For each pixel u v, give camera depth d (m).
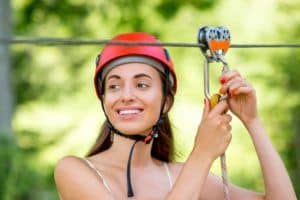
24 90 25.36
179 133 6.54
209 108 5.68
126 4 22.91
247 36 22.78
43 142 24.36
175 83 6.09
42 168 23.88
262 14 22.83
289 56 22.97
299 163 23.89
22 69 25.58
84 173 5.94
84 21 23.33
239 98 5.92
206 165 5.59
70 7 23.22
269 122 23.64
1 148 16.28
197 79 22.72
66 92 24.67
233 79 5.71
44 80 24.81
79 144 24.14
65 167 5.97
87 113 24.30
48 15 23.28
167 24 22.80
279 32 22.95
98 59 6.00
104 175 5.99
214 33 5.63
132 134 5.97
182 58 22.78
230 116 5.66
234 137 22.59
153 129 6.02
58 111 24.53
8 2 18.30
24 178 18.02
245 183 22.59
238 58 22.80
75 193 5.91
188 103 22.61
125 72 5.87
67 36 23.27
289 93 23.44
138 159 6.14
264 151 6.03
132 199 5.98
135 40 5.88
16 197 18.02
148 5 22.84
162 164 6.32
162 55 5.94
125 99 5.87
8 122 17.98
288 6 23.03
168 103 6.11
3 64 18.05
